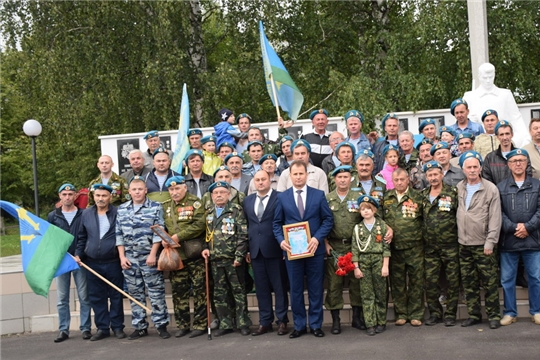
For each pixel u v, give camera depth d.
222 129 10.09
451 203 7.18
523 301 7.56
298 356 6.32
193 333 7.53
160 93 14.71
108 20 15.20
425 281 7.37
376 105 14.08
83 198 8.84
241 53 15.98
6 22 15.74
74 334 8.24
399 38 15.41
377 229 7.18
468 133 8.27
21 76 16.05
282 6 16.33
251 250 7.37
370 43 16.30
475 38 10.88
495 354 5.98
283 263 7.38
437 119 11.62
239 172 8.59
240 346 6.88
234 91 15.70
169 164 8.66
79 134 16.16
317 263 7.13
